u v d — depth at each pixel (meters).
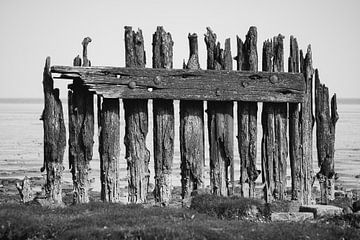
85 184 27.80
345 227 23.25
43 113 27.83
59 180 27.86
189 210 25.33
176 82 27.50
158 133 27.81
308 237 21.92
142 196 27.80
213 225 22.92
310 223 24.05
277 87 28.14
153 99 27.84
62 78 27.55
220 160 28.20
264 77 28.08
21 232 22.17
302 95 28.27
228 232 21.98
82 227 22.34
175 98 27.45
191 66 27.92
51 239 22.00
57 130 27.69
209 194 27.14
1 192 43.88
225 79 27.78
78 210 25.23
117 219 23.30
